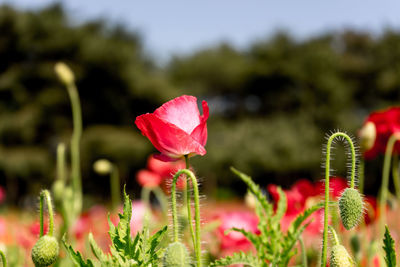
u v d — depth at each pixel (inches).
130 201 41.9
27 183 1138.7
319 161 1279.5
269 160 1255.5
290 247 48.9
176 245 38.3
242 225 81.4
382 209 70.4
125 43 1359.5
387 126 79.7
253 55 1576.0
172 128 45.9
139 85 1280.8
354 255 63.8
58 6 1320.1
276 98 1499.8
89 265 39.7
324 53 1471.5
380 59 1429.6
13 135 1170.6
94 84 1283.2
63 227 76.5
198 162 1226.6
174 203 41.4
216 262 47.5
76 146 94.6
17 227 100.1
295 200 80.1
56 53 1251.8
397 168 85.7
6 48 1234.0
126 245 41.1
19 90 1211.2
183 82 1599.4
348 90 1433.3
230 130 1380.4
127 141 1203.2
